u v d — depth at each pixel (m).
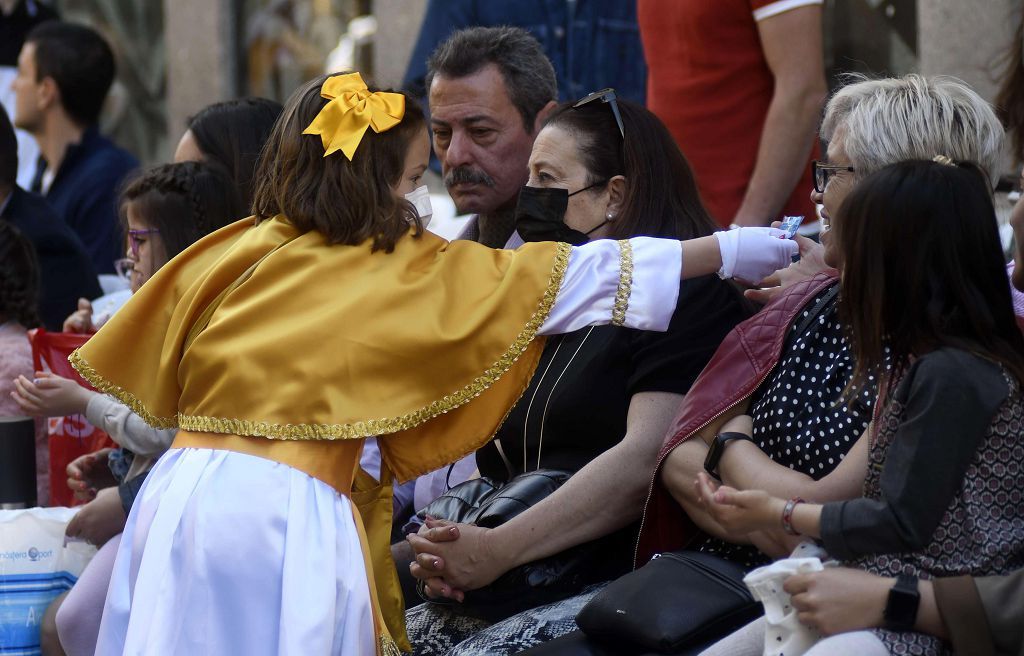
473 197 10.37
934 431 6.19
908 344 6.45
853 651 6.15
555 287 7.38
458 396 7.30
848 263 6.55
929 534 6.21
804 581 6.34
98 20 22.47
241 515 7.05
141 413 7.77
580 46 14.13
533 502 8.25
